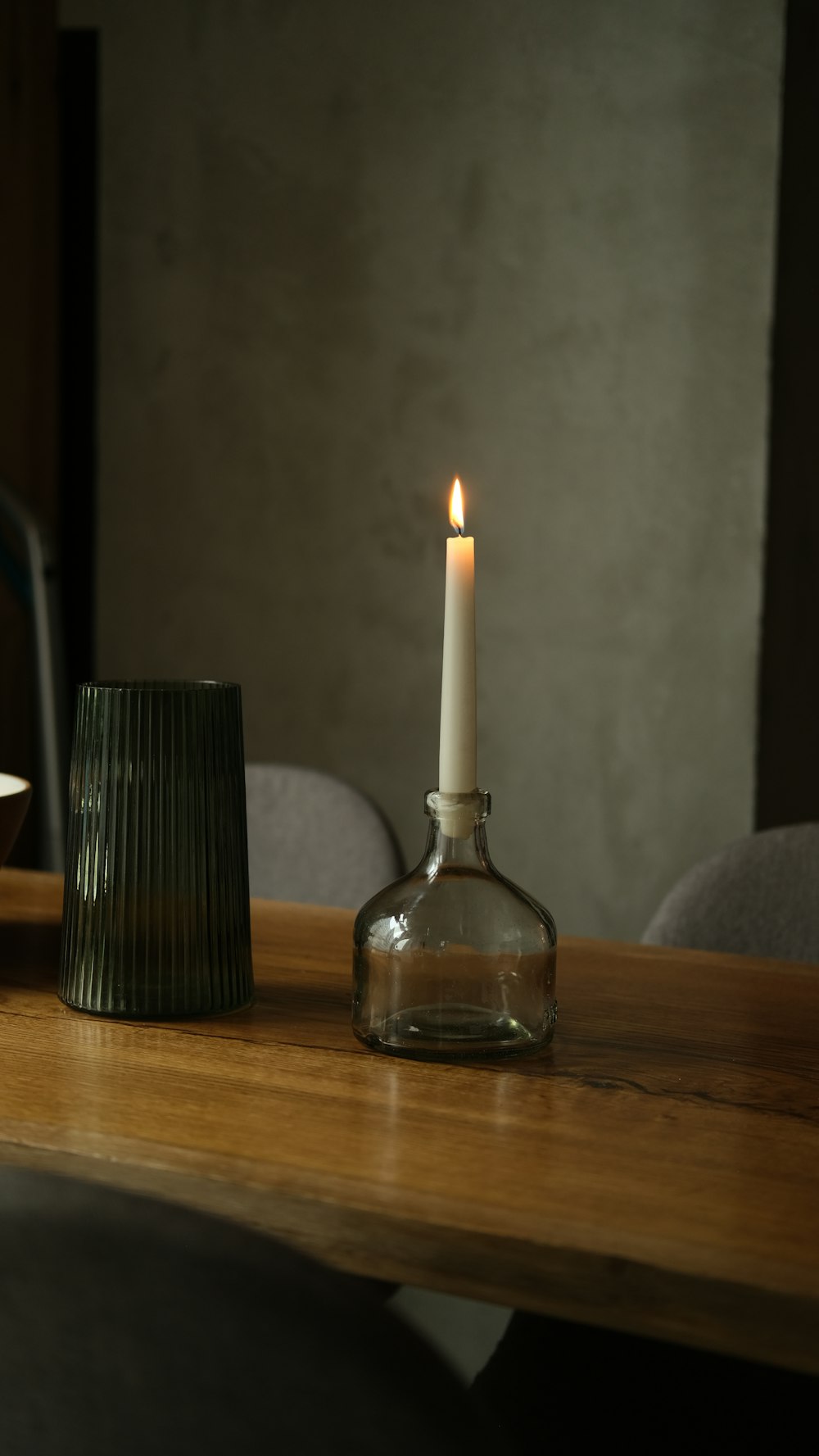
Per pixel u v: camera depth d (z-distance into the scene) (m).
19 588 1.79
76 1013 0.87
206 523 2.95
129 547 2.99
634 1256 0.57
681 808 2.83
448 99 2.77
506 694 2.87
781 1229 0.59
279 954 1.03
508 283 2.78
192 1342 0.38
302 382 2.88
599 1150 0.67
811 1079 0.78
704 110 2.68
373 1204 0.61
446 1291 0.61
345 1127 0.70
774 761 2.68
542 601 2.84
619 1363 0.98
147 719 0.84
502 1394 0.94
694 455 2.75
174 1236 0.37
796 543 2.56
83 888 0.85
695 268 2.71
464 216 2.78
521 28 2.73
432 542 2.86
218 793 0.85
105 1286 0.38
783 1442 0.89
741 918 1.28
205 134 2.87
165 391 2.94
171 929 0.85
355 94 2.80
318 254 2.85
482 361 2.81
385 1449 0.38
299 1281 0.37
